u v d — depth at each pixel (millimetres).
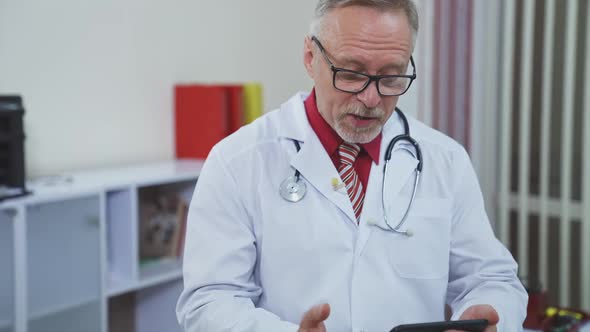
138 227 2398
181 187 2465
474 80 2994
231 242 1277
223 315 1178
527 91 2881
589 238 2752
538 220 2963
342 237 1297
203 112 2611
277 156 1355
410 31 1204
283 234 1289
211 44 2816
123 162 2508
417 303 1329
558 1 2811
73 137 2326
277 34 3146
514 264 1383
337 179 1325
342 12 1173
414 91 2828
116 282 2139
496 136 3033
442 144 1458
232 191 1310
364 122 1224
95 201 2000
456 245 1401
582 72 2770
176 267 2352
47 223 1876
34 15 2176
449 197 1389
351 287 1281
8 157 1834
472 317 1144
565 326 1918
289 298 1273
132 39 2500
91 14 2350
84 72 2344
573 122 2814
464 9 2975
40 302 1873
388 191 1358
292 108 1443
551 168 2900
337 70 1182
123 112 2490
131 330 2602
